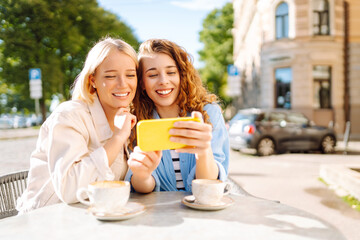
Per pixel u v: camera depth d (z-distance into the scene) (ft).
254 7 70.59
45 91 85.46
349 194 17.19
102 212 4.67
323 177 21.35
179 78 7.36
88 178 5.31
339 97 56.18
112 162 5.77
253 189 18.78
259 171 24.22
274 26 57.82
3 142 51.62
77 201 5.38
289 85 56.85
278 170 24.63
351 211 14.67
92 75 6.59
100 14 86.43
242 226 4.36
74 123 5.93
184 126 4.75
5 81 83.46
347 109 56.08
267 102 59.00
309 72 55.16
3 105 195.42
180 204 5.37
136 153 5.79
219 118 7.34
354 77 56.03
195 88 7.48
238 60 115.85
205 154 5.65
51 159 5.50
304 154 33.88
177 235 4.06
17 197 7.29
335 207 15.29
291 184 19.97
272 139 32.63
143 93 7.70
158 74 7.12
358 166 21.20
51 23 77.82
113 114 6.88
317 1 55.72
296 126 33.55
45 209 5.08
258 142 32.22
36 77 62.39
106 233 4.13
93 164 5.38
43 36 79.71
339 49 55.83
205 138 4.80
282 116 33.68
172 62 7.16
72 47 81.97
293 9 55.52
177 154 7.09
